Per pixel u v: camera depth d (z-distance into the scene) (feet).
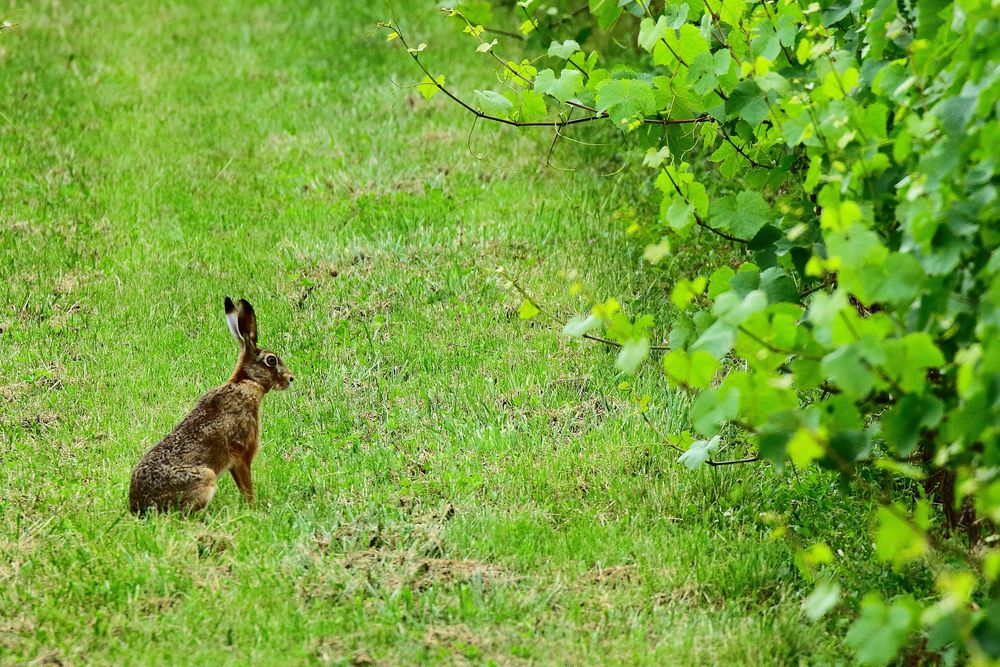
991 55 24.91
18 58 85.30
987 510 22.58
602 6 39.70
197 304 55.26
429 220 63.26
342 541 36.09
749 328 26.00
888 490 37.42
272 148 73.67
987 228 24.90
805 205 33.91
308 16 93.61
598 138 72.02
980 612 23.31
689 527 37.52
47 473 40.68
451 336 51.21
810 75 34.55
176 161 71.67
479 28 42.86
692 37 33.96
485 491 39.78
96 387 47.80
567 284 54.75
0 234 62.03
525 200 65.16
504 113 39.58
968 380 22.49
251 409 39.50
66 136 74.54
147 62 86.74
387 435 43.86
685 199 32.91
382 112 78.18
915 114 27.17
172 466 37.58
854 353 23.45
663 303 53.06
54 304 55.72
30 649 30.19
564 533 36.86
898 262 23.36
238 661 29.73
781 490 39.09
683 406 44.01
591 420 44.47
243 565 34.30
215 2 97.25
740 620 32.30
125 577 33.53
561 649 30.66
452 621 32.04
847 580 34.45
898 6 31.89
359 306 54.34
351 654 30.27
